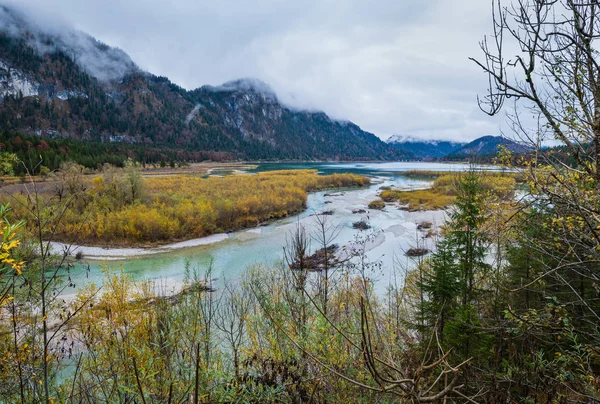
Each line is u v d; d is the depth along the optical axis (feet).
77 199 82.43
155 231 88.48
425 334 26.30
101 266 66.18
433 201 131.13
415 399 5.07
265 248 82.53
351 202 148.46
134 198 107.04
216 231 99.04
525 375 16.06
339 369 12.46
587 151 10.46
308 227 101.71
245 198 116.37
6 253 8.95
